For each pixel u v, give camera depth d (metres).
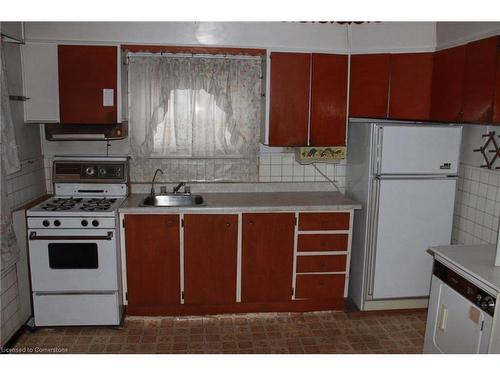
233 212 3.40
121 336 3.22
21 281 3.22
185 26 3.44
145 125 3.71
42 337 3.19
